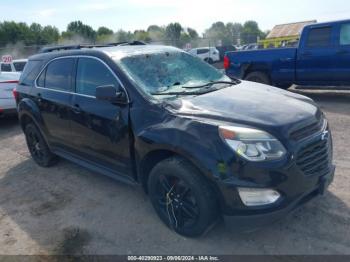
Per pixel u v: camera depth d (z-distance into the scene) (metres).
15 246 3.51
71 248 3.40
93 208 4.11
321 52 8.12
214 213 3.10
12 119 9.53
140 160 3.48
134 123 3.51
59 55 4.80
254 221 2.91
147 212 3.90
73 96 4.36
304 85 8.76
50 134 5.05
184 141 3.03
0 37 71.94
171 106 3.36
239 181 2.84
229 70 9.89
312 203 3.74
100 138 4.02
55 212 4.11
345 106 7.89
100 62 4.02
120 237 3.49
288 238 3.24
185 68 4.27
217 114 3.13
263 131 2.90
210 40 38.00
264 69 9.32
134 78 3.72
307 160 3.02
